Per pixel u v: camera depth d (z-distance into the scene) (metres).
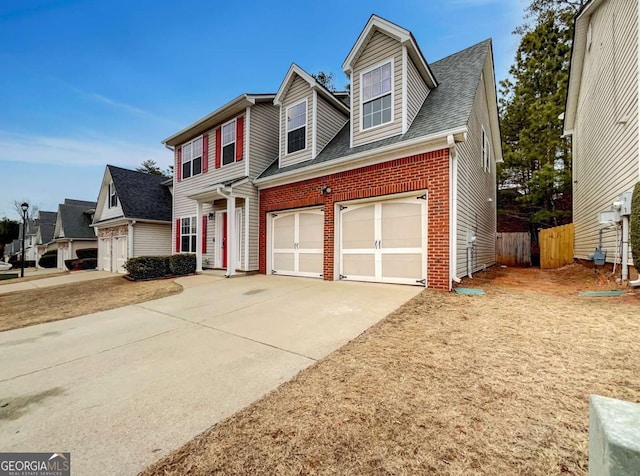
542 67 16.94
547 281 7.49
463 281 7.25
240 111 10.79
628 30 6.53
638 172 6.02
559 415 2.04
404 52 7.24
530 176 16.56
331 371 2.92
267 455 1.83
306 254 9.01
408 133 6.96
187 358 3.44
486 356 3.03
